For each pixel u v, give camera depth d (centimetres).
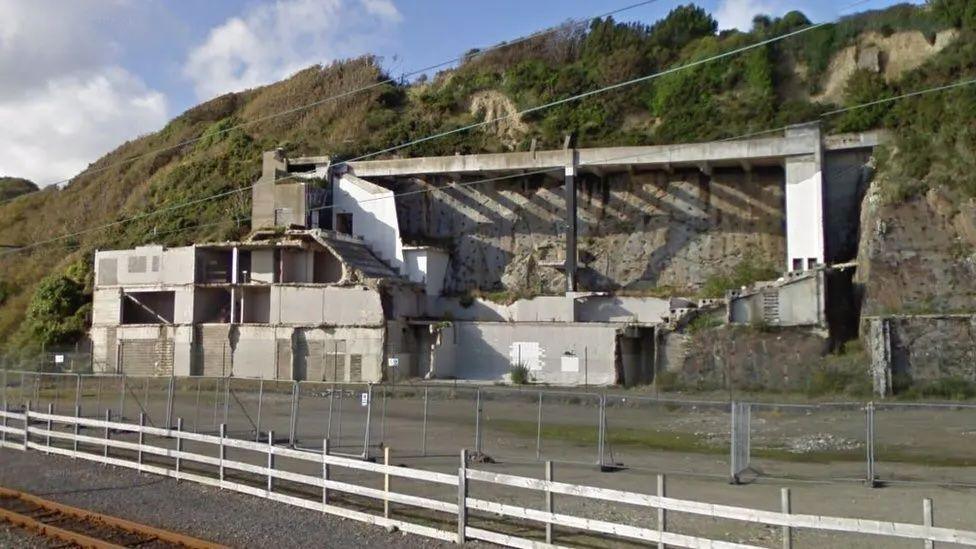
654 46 7606
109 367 5872
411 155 7300
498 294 5791
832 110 5919
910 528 988
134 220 7594
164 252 5891
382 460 2309
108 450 2438
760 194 5828
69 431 2898
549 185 6325
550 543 1299
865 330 4228
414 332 5575
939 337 3831
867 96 5519
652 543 1386
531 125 7206
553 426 3192
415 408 3791
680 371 4466
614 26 7900
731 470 2006
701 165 5625
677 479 2044
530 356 5234
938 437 2759
